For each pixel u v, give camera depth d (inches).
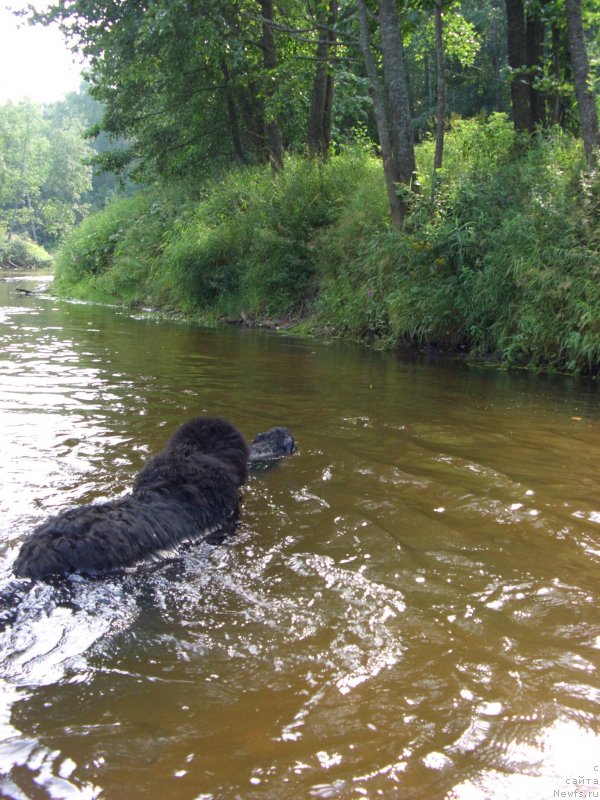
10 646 108.6
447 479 197.9
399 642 112.3
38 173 3240.7
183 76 896.3
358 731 90.2
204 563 141.2
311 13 739.4
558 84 529.0
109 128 1101.1
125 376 343.9
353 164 718.5
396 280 508.1
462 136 650.2
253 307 661.9
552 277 400.2
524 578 136.9
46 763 83.3
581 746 87.9
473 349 455.2
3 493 174.7
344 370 386.3
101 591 126.7
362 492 186.5
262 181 772.0
